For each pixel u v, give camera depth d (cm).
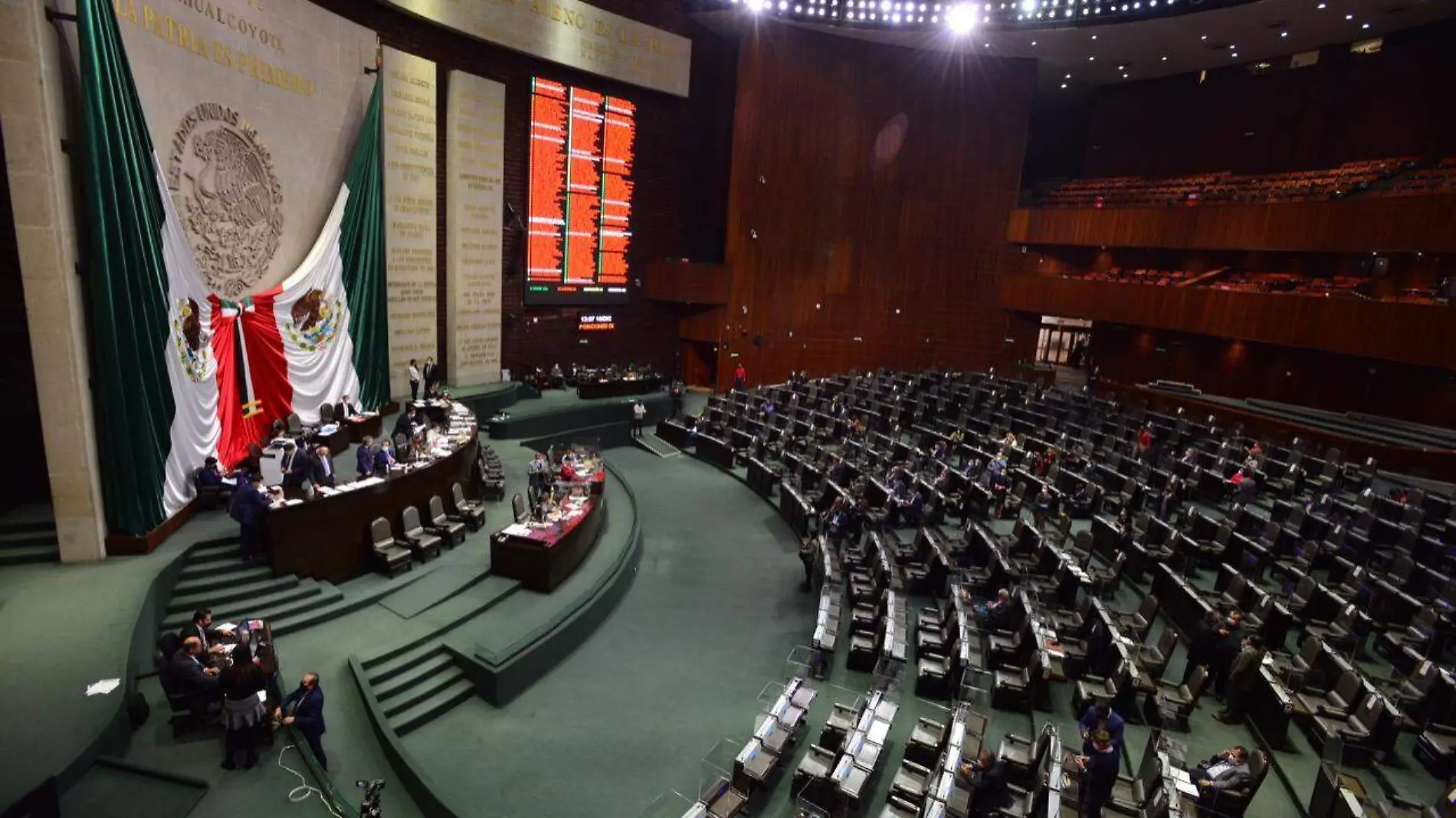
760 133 3497
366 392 2320
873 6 3231
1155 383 3291
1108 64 3559
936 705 1258
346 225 2175
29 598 1182
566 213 3167
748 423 2916
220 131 1673
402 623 1396
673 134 3503
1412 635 1295
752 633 1611
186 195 1570
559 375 3222
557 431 2875
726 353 3638
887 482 2177
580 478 2002
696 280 3522
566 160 3122
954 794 939
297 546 1416
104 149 1266
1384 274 2775
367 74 2248
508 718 1269
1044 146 4641
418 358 2644
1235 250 3281
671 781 1128
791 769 1101
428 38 2552
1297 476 2123
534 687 1368
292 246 1988
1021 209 3762
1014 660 1313
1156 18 2802
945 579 1602
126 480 1311
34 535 1316
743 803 1000
